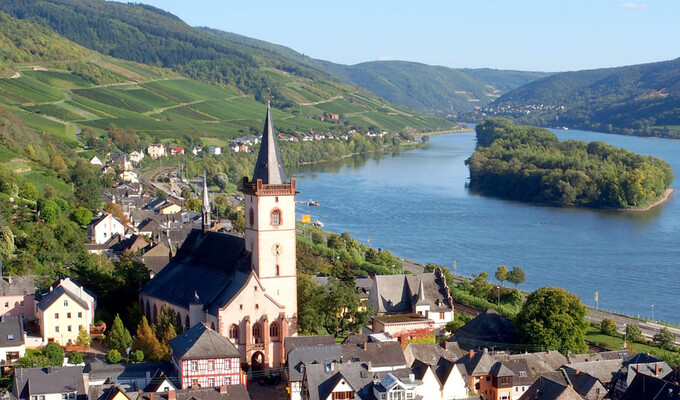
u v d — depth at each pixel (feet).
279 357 629.10
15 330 583.99
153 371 544.62
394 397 510.17
